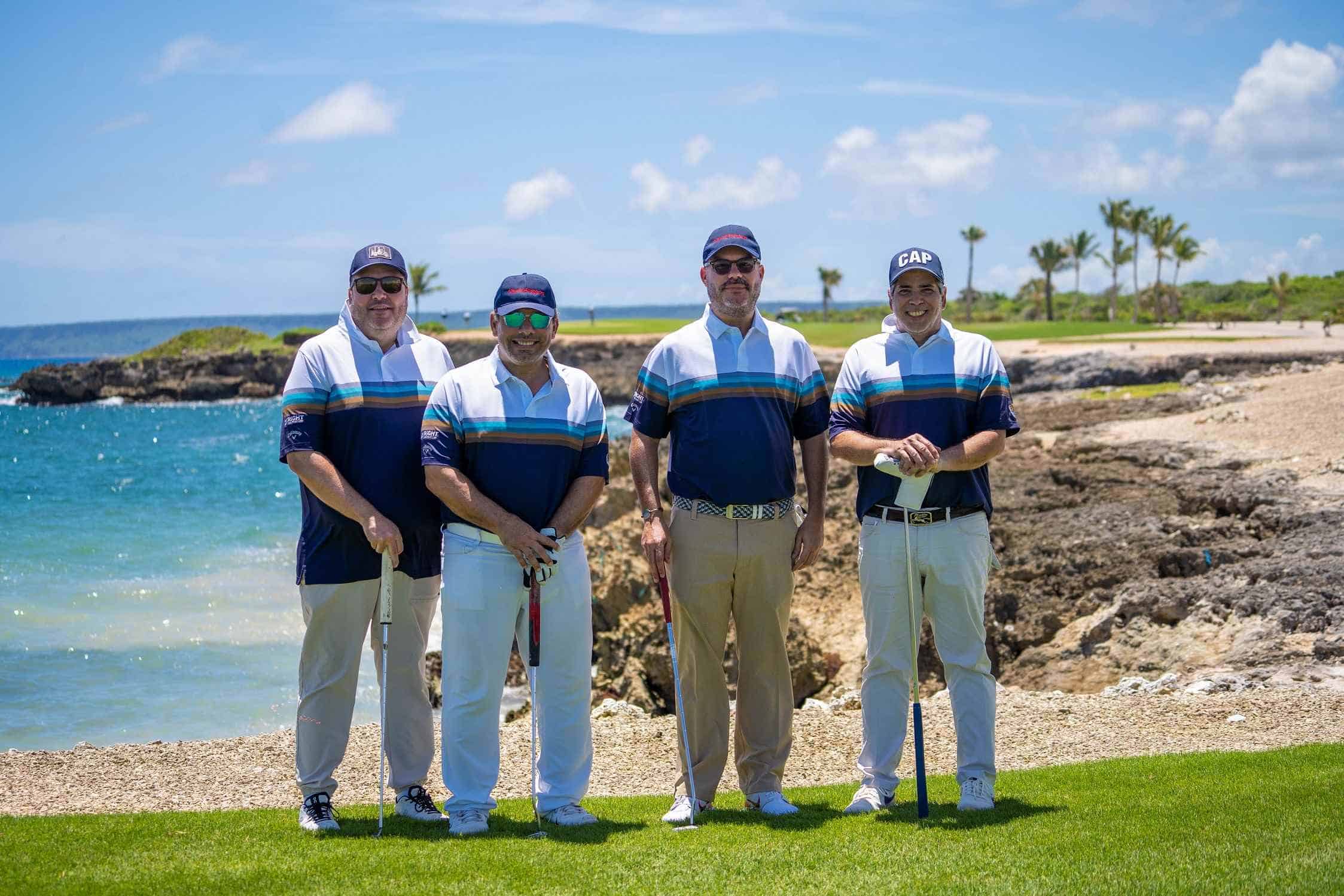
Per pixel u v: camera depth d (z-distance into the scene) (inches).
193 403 4037.9
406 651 216.8
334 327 217.0
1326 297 4904.0
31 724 493.0
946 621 220.1
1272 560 533.6
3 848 189.3
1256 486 671.1
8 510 1309.1
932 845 181.8
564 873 168.1
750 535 217.2
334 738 214.4
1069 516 697.0
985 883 158.7
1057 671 530.6
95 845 192.7
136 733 480.1
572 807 213.2
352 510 203.8
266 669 585.9
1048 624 570.3
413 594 216.7
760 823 209.0
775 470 217.3
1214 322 4347.9
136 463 2000.5
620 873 168.2
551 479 207.3
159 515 1262.3
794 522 223.0
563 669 211.0
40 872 171.5
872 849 180.5
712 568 217.8
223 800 280.2
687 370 217.8
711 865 171.8
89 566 904.9
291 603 753.0
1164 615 522.0
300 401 208.8
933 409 218.7
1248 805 201.3
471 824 201.2
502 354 207.0
